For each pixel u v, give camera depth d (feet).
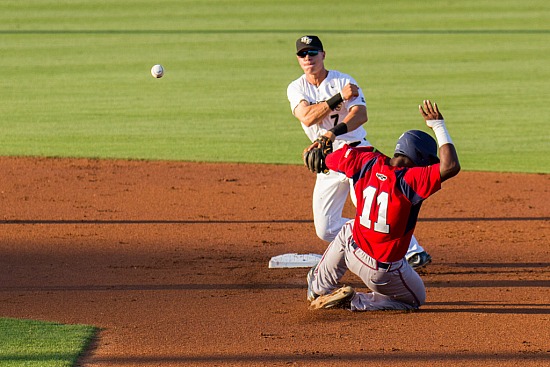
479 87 239.50
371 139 176.55
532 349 69.87
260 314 80.79
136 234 112.88
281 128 190.08
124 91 236.84
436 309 82.23
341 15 418.10
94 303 84.17
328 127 93.56
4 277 93.71
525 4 451.12
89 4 459.73
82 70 271.49
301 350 70.23
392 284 79.30
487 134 183.21
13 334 73.97
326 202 92.89
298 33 357.61
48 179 145.28
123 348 70.95
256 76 260.01
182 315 80.33
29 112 208.44
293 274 95.25
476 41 333.62
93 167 154.51
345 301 81.20
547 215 123.13
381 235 76.18
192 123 195.42
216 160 160.35
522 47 316.19
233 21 399.44
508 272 95.50
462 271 96.17
